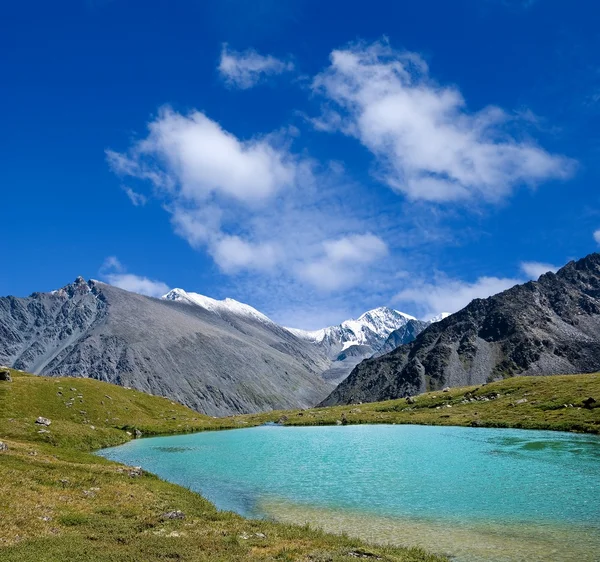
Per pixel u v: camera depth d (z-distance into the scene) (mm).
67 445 85375
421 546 32938
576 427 99000
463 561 29797
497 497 46438
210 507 42125
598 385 135375
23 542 25984
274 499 48438
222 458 78812
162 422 138375
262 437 114188
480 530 36406
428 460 70312
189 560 24906
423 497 47531
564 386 145625
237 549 28078
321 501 47125
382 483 55031
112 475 48219
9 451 52344
